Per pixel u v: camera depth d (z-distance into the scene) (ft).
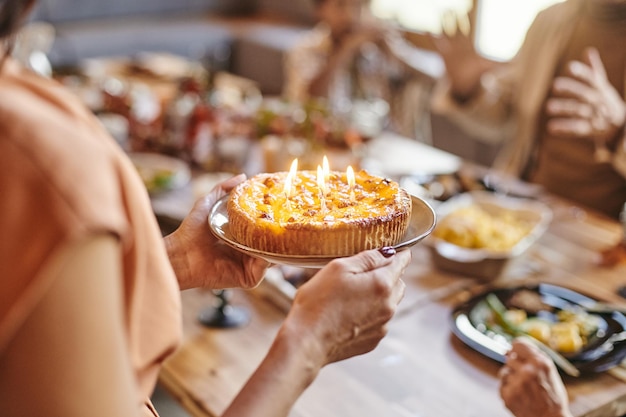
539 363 4.13
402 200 3.01
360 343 2.66
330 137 8.84
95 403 1.79
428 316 5.33
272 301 5.50
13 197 1.70
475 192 7.50
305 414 4.21
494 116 9.55
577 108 7.71
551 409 4.05
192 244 3.27
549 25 8.95
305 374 2.46
